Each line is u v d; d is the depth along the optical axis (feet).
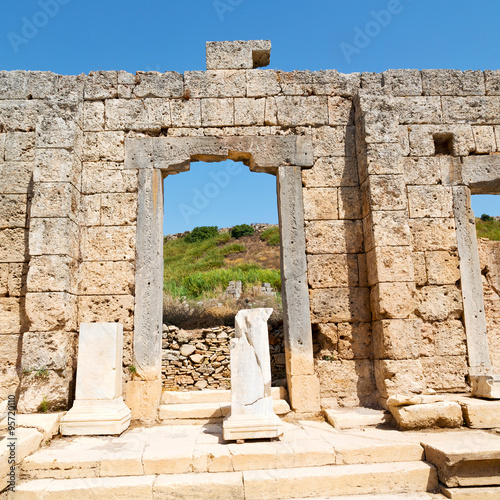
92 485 17.38
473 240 29.30
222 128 30.14
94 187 28.94
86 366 23.75
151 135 30.04
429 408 22.57
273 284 64.90
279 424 20.76
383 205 27.25
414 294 26.40
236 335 22.67
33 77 30.25
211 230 131.95
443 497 17.21
